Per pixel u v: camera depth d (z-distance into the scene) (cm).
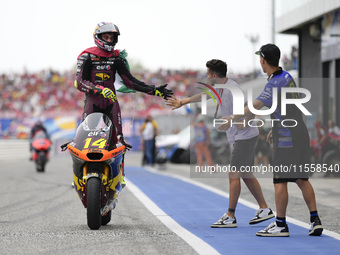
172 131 12525
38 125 6894
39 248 1936
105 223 2542
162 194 3975
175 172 6569
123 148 2334
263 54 2234
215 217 2812
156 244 2006
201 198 3712
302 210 3034
